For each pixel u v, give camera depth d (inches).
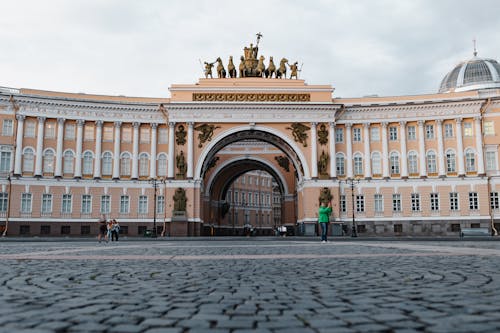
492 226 2448.3
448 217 2503.7
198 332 205.6
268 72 2696.9
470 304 265.0
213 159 3144.7
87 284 366.6
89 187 2490.2
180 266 522.6
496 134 2517.2
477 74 2876.5
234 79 2623.0
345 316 237.0
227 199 4473.4
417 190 2546.8
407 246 1017.5
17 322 222.4
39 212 2420.0
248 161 3201.3
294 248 960.9
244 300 290.2
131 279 399.9
